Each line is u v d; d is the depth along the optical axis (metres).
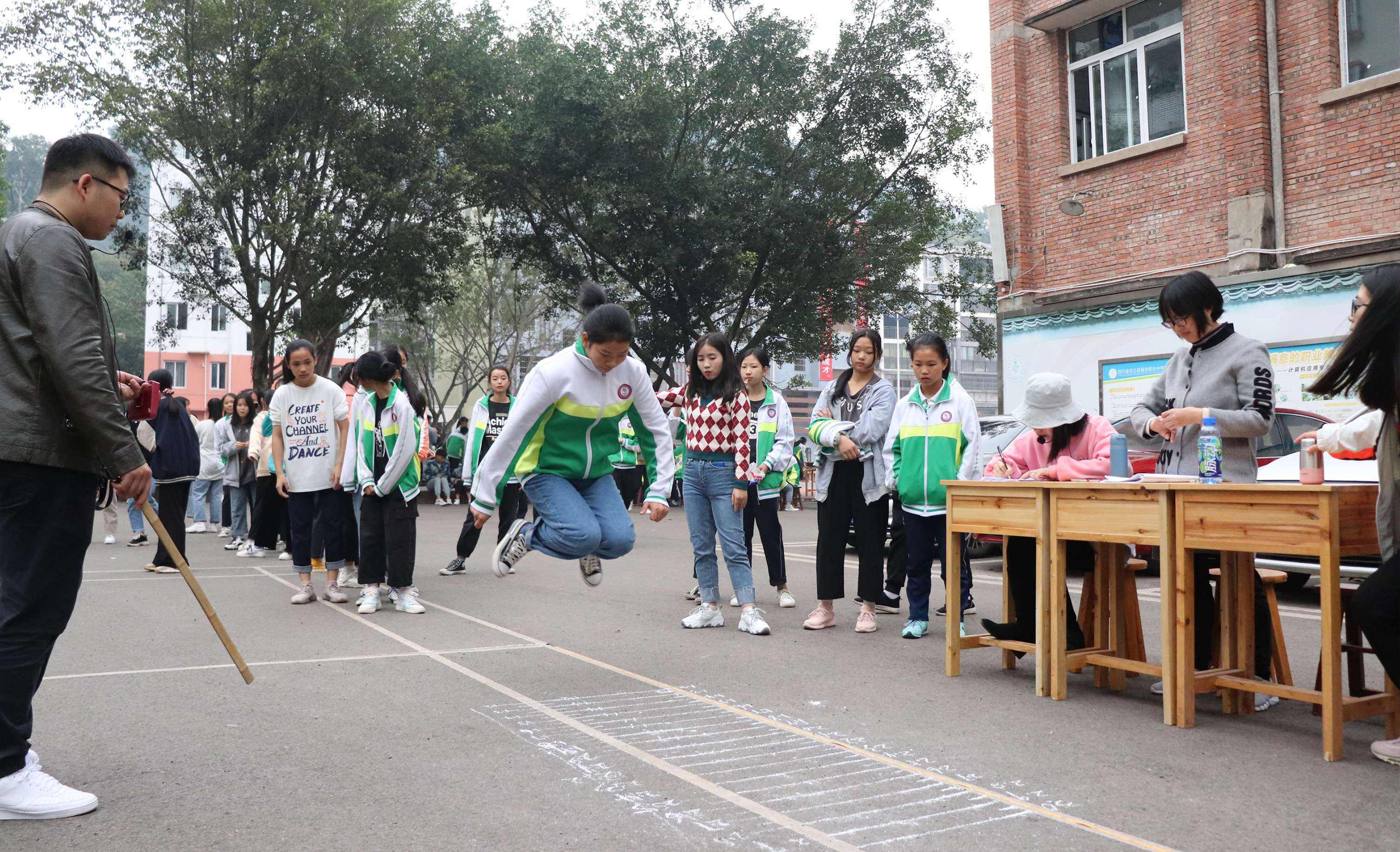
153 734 3.89
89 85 20.36
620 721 4.14
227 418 13.62
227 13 19.94
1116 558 4.92
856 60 21.86
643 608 7.28
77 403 2.98
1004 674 5.16
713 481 6.38
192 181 21.70
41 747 3.71
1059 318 14.77
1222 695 4.47
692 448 6.45
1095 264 14.45
